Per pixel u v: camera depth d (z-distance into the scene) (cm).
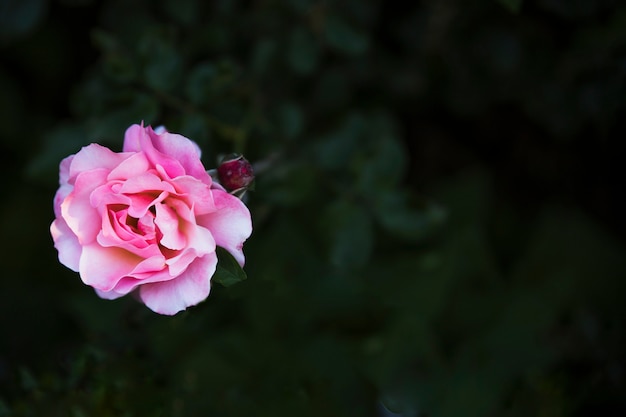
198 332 78
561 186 90
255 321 80
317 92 83
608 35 77
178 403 74
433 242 84
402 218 75
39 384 71
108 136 71
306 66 78
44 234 88
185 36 81
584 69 79
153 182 59
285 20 80
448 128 90
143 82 72
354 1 80
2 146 88
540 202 90
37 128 88
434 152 91
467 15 81
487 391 81
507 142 90
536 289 84
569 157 88
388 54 84
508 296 84
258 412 76
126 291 59
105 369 71
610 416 81
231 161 61
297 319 81
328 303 81
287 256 81
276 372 79
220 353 78
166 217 59
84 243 59
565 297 84
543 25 80
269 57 78
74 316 87
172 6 79
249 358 79
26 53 87
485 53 81
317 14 78
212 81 72
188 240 59
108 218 59
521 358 82
